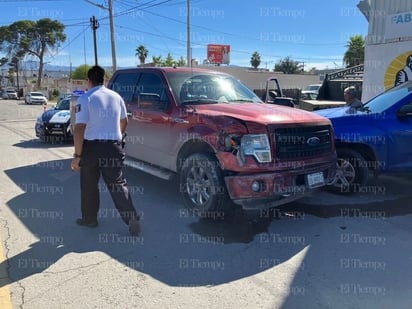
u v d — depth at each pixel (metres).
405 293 3.52
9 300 3.35
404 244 4.55
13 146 11.66
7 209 5.66
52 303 3.31
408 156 6.11
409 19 10.46
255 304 3.33
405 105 6.14
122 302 3.34
